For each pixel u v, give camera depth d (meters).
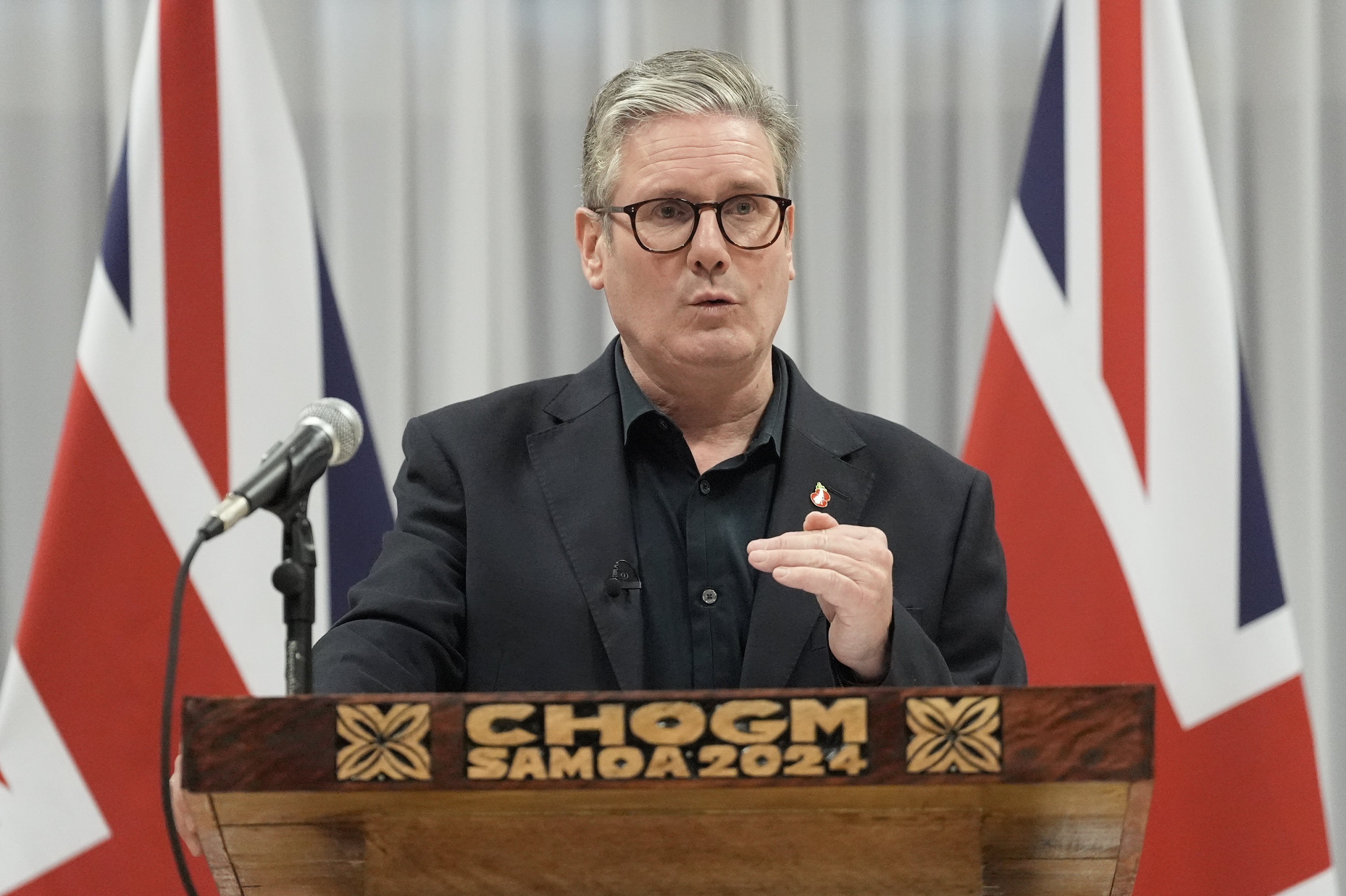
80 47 7.65
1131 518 6.14
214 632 6.02
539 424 4.29
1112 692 2.24
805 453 4.18
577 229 4.49
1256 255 7.68
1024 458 6.27
